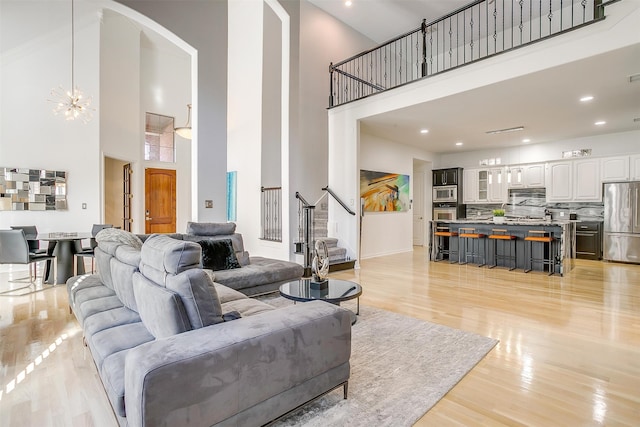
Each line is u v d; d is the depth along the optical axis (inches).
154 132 331.6
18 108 217.2
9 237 166.1
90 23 246.7
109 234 118.5
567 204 298.7
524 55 156.2
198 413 50.1
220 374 52.3
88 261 250.4
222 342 53.9
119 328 76.0
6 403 72.6
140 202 307.0
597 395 76.2
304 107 271.3
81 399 74.4
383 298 156.2
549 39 147.9
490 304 146.0
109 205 320.8
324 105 285.7
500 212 243.4
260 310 89.3
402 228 324.8
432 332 113.1
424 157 354.0
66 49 236.4
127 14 152.0
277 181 285.9
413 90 200.8
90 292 104.7
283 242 221.9
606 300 152.1
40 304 145.7
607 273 215.2
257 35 282.4
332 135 253.0
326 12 281.3
